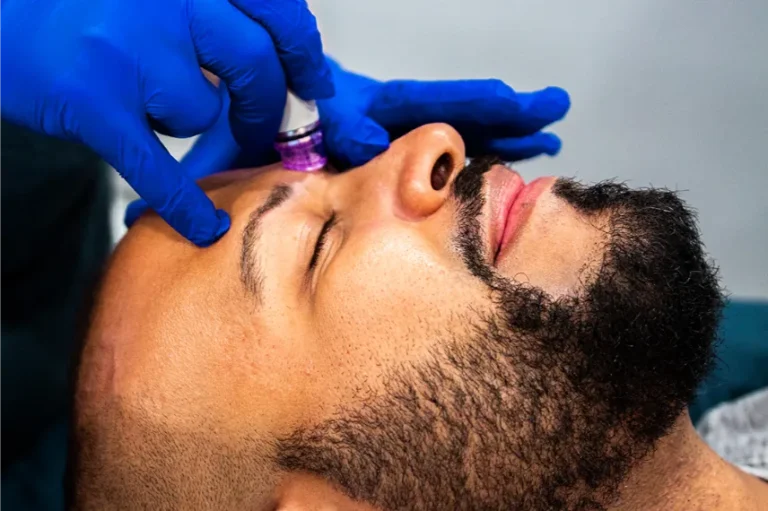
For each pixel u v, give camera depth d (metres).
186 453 0.74
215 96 0.82
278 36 0.77
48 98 0.71
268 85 0.79
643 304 0.64
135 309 0.78
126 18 0.73
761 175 1.25
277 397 0.70
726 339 1.32
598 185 0.72
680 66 1.23
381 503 0.69
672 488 0.76
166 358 0.74
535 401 0.64
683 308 0.66
